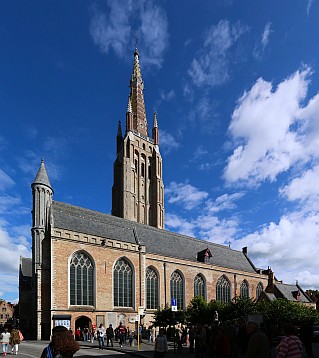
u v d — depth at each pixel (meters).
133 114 107.69
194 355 27.08
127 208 92.50
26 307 66.38
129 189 94.31
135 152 100.62
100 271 49.72
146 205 100.00
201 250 78.81
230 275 77.50
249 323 9.39
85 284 47.97
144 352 30.19
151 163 104.94
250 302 50.03
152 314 56.38
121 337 36.22
